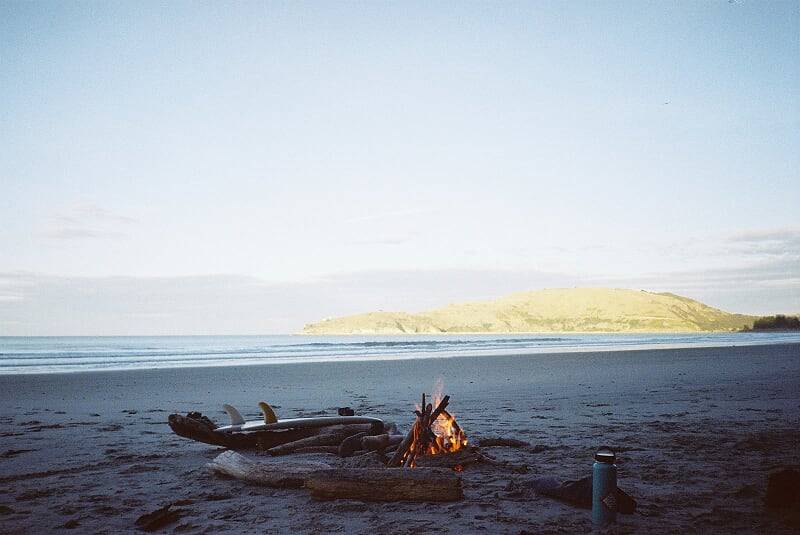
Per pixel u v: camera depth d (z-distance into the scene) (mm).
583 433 8977
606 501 4555
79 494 5574
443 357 40188
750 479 6012
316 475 5293
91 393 16953
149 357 43906
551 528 4438
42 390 17875
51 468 6730
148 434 9336
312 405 13414
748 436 8586
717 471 6355
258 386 19234
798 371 23750
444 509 4934
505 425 9852
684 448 7688
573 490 5168
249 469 5996
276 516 4797
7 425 10391
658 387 17344
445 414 6957
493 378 21812
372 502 5176
